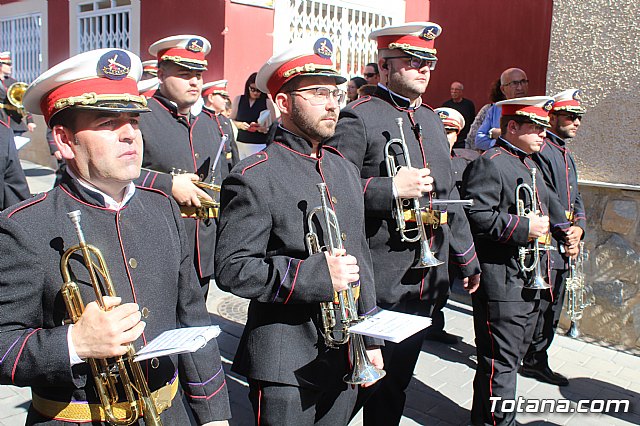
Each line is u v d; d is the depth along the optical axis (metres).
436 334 5.12
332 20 8.56
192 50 3.98
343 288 2.24
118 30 9.88
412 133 3.38
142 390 1.77
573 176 4.50
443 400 4.10
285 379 2.31
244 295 2.27
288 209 2.38
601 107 4.98
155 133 3.95
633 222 4.86
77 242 1.79
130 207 1.95
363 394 2.68
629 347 4.95
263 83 2.63
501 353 3.50
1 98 8.52
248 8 7.95
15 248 1.69
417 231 3.25
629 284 4.92
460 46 8.89
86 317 1.63
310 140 2.53
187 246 2.14
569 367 4.68
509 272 3.52
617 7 4.80
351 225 2.53
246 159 2.48
